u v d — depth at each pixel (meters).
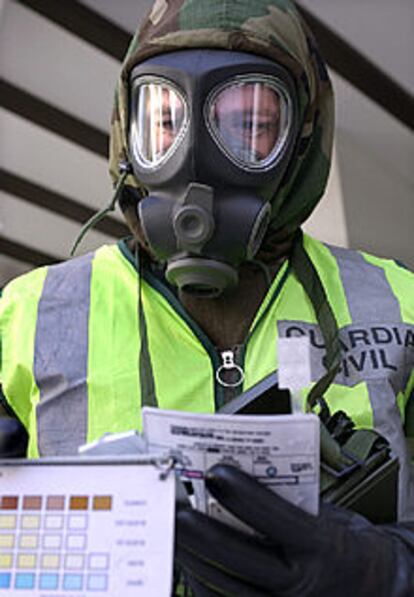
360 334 1.79
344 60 5.52
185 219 1.60
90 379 1.72
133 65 1.73
